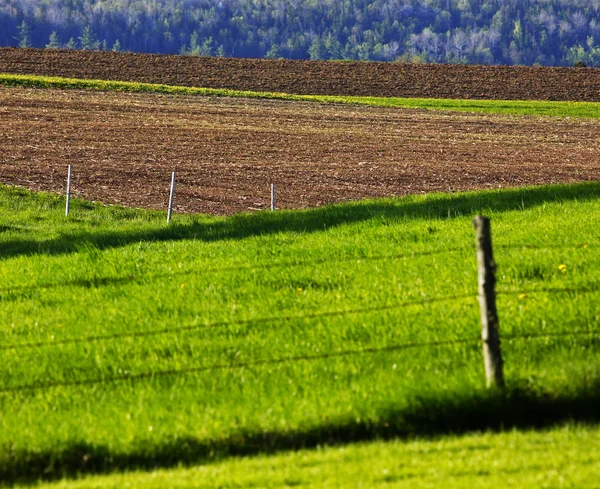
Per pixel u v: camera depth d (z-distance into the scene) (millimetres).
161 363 38344
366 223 68000
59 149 145250
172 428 32500
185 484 28172
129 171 128625
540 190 81000
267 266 52906
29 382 37375
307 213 75500
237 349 39281
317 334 40156
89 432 32594
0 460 31562
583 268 48781
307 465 29469
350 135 175500
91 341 41156
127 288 50844
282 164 139250
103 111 193625
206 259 57219
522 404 33125
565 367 34938
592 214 66688
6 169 126312
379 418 32688
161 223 86375
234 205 107188
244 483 27859
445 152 157250
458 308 42125
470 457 29016
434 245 57688
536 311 41250
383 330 40094
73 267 57469
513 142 173375
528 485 25859
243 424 32438
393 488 26297
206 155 145500
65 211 99750
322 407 33219
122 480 29344
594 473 26609
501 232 60906
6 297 51031
